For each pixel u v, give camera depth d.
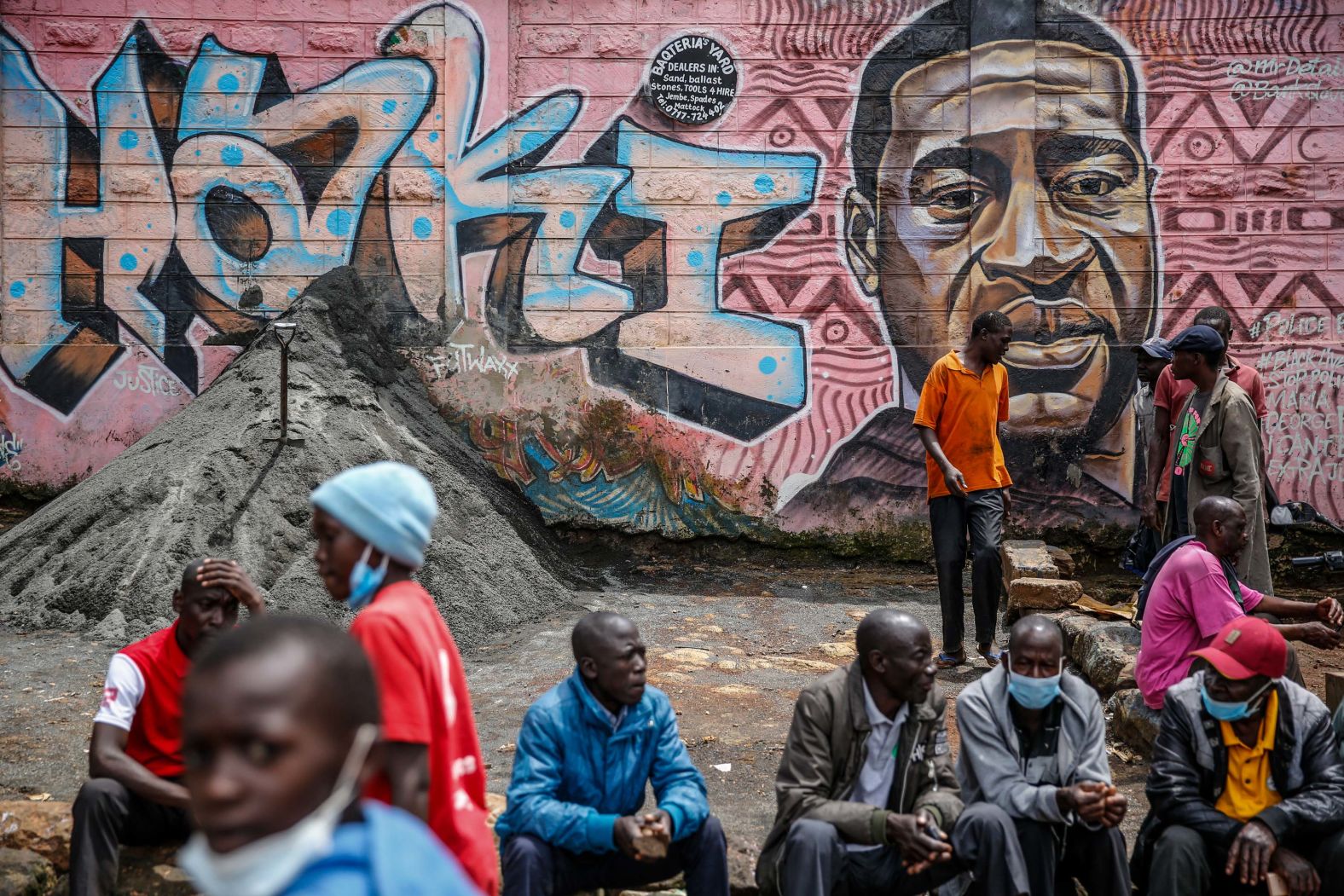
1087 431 9.09
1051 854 3.70
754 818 4.43
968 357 6.57
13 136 8.98
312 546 7.00
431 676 2.43
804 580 8.82
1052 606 7.14
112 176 9.02
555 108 9.17
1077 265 9.12
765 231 9.20
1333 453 9.02
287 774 1.20
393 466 2.62
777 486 9.19
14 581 7.12
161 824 3.71
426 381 9.12
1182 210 9.09
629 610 7.81
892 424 9.18
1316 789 3.76
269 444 7.33
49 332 9.00
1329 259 9.05
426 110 9.14
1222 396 5.59
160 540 6.82
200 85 9.05
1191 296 9.11
